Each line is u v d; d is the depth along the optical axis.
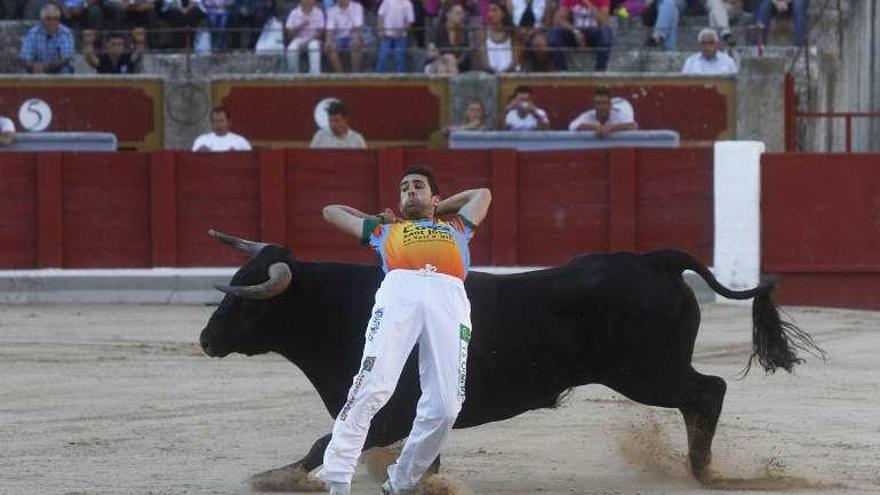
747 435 20.55
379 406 14.98
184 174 38.47
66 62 42.72
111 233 38.47
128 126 42.09
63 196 38.41
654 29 44.25
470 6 44.00
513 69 42.62
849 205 36.97
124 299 38.25
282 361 28.02
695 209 37.81
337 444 14.91
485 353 16.53
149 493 16.69
